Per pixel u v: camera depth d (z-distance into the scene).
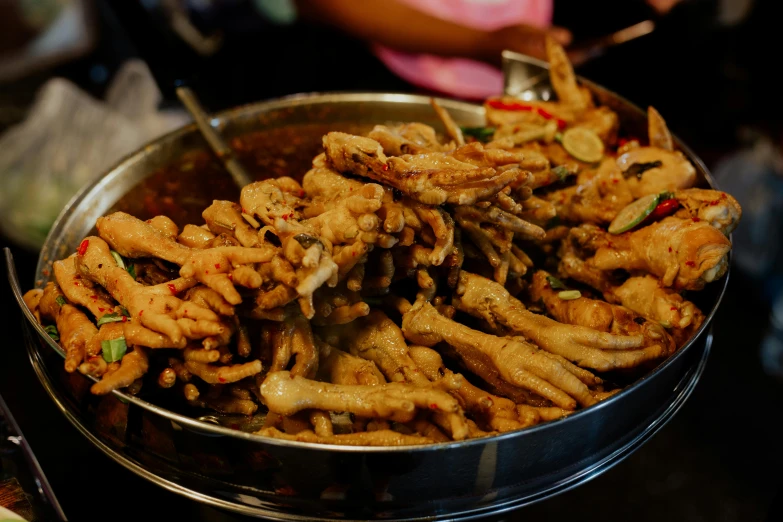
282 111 0.82
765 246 1.11
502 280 0.62
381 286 0.60
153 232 0.60
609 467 0.56
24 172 0.98
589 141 0.74
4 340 0.90
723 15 1.05
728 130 1.15
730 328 1.10
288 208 0.58
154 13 0.98
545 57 0.94
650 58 1.07
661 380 0.55
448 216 0.59
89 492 0.76
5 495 0.55
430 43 1.06
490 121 0.79
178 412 0.58
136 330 0.55
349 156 0.60
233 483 0.54
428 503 0.53
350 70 1.19
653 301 0.63
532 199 0.65
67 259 0.62
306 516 0.54
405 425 0.55
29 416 0.83
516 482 0.54
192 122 0.78
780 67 1.06
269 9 1.10
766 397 1.01
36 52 1.16
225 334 0.54
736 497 0.91
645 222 0.67
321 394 0.55
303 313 0.54
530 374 0.56
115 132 1.00
